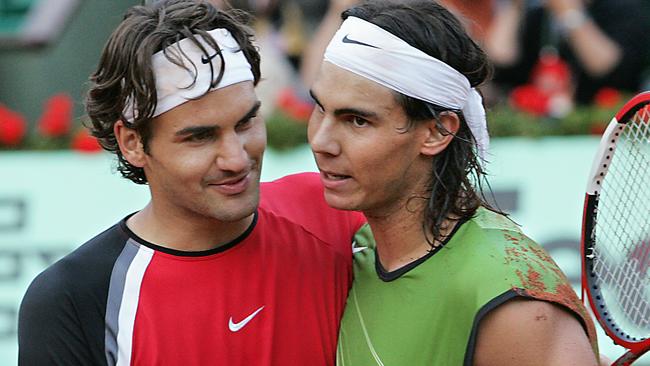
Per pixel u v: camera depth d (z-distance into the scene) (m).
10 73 24.03
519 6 20.45
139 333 8.67
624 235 10.59
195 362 8.71
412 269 8.62
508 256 8.18
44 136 19.11
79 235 18.55
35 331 8.69
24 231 18.56
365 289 9.02
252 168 8.65
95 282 8.78
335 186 8.60
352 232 9.70
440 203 8.59
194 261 8.85
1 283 18.39
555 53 20.61
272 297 8.95
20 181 18.67
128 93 8.60
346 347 8.97
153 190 8.88
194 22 8.48
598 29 20.39
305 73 20.14
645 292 9.31
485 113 9.16
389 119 8.33
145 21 8.56
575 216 18.22
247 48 8.78
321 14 21.16
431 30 8.39
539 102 18.80
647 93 8.84
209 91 8.30
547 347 7.85
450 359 8.27
